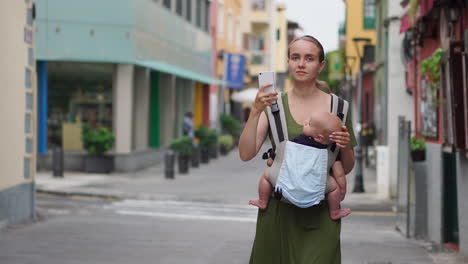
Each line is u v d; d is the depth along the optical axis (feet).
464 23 27.63
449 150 28.22
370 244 31.42
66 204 48.39
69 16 71.51
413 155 34.73
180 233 34.81
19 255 26.73
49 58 71.10
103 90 73.56
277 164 12.84
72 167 71.15
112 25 72.74
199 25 118.01
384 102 73.00
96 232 34.32
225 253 28.04
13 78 35.47
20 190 37.01
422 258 27.14
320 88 13.28
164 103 96.94
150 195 54.39
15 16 35.91
